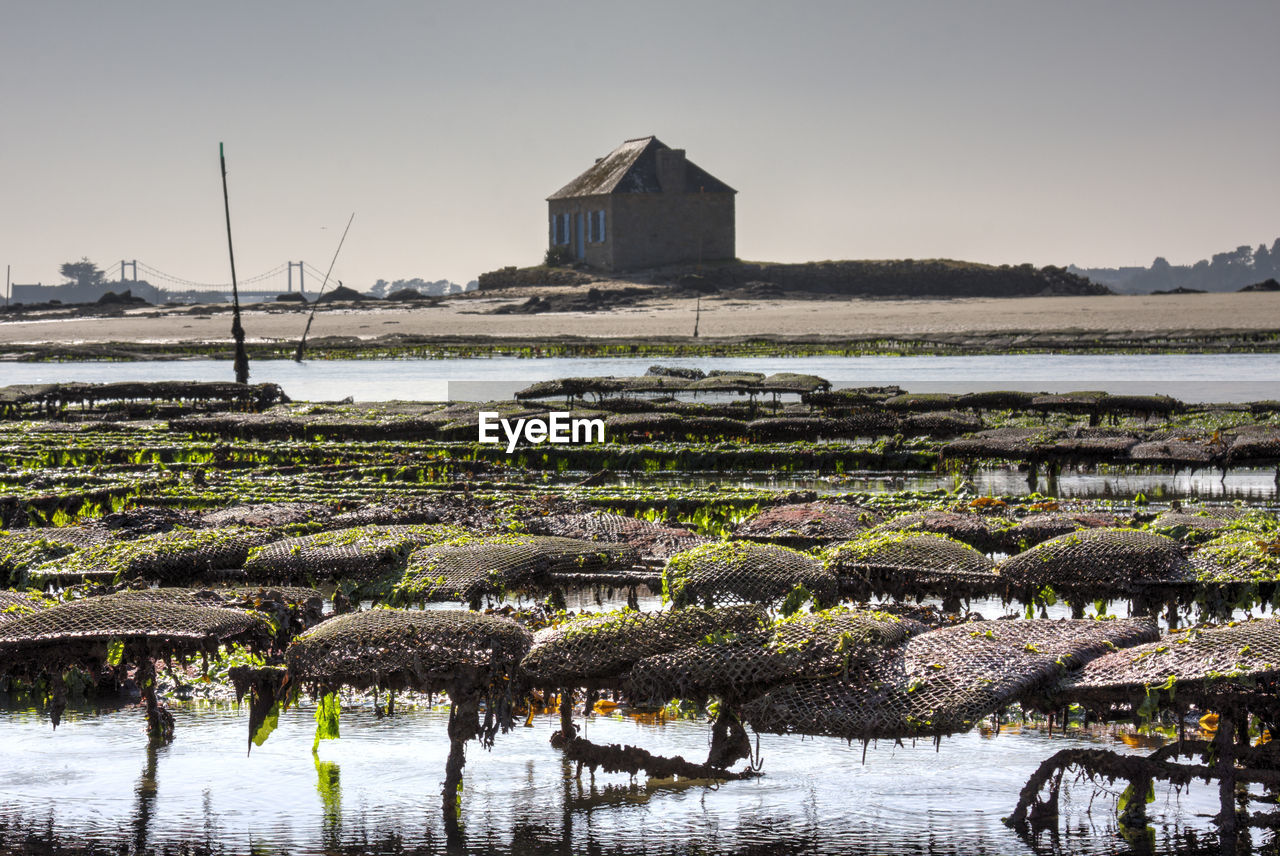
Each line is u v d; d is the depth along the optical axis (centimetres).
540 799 1094
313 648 1012
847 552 1450
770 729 977
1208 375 5991
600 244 18612
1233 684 932
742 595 1299
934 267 19400
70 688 1406
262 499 2316
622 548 1551
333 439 3544
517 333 11075
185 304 18212
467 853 991
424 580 1426
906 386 5491
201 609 1166
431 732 1269
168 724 1255
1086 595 1395
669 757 1163
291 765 1180
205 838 1019
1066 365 6825
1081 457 2766
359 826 1038
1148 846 983
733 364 7250
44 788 1126
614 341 9294
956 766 1157
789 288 18562
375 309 16412
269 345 9319
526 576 1460
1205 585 1361
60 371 7262
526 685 1037
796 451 3048
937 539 1478
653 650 1001
